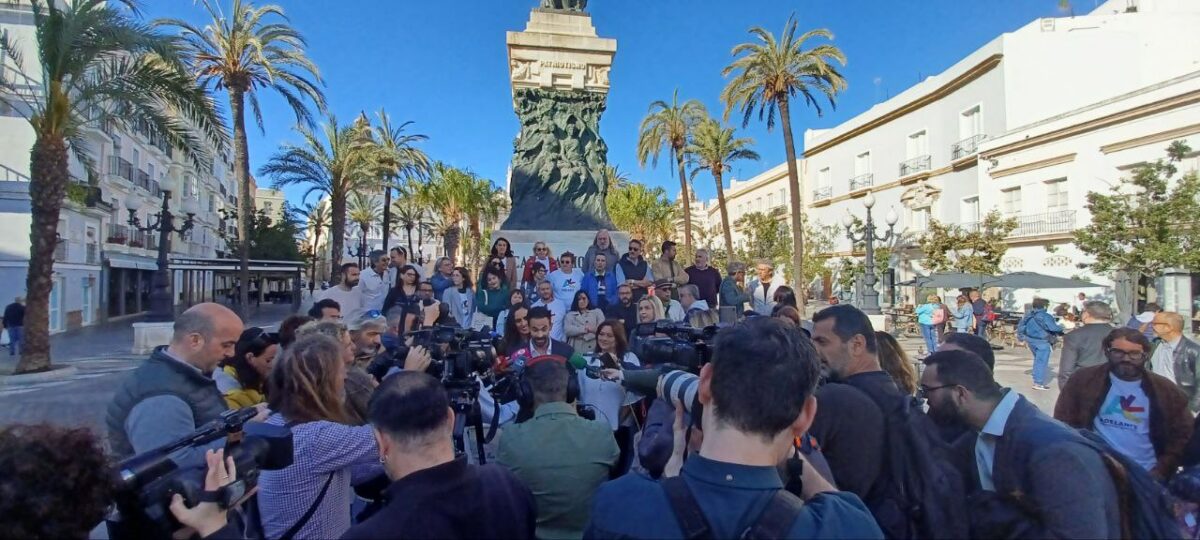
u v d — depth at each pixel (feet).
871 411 7.27
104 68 40.47
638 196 143.13
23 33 74.08
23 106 74.54
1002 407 7.03
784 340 4.90
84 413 27.96
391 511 6.01
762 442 4.69
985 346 9.98
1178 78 69.97
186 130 44.19
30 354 39.24
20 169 75.20
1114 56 92.07
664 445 7.83
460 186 118.83
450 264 29.63
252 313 109.81
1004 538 6.42
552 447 9.09
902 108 116.88
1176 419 10.72
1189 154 67.00
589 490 9.03
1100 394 11.50
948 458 7.09
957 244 86.69
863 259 117.91
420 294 23.72
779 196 163.43
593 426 9.58
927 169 111.24
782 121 83.30
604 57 44.37
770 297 30.71
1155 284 60.85
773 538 4.31
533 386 9.78
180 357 8.62
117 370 41.70
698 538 4.36
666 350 10.07
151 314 51.26
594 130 44.29
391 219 145.07
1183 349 15.65
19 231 74.84
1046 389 36.83
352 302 23.65
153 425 7.67
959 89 104.58
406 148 104.94
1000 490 6.75
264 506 7.36
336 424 7.85
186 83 41.01
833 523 4.50
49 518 4.37
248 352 11.10
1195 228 57.11
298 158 86.17
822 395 7.59
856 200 131.44
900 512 6.98
